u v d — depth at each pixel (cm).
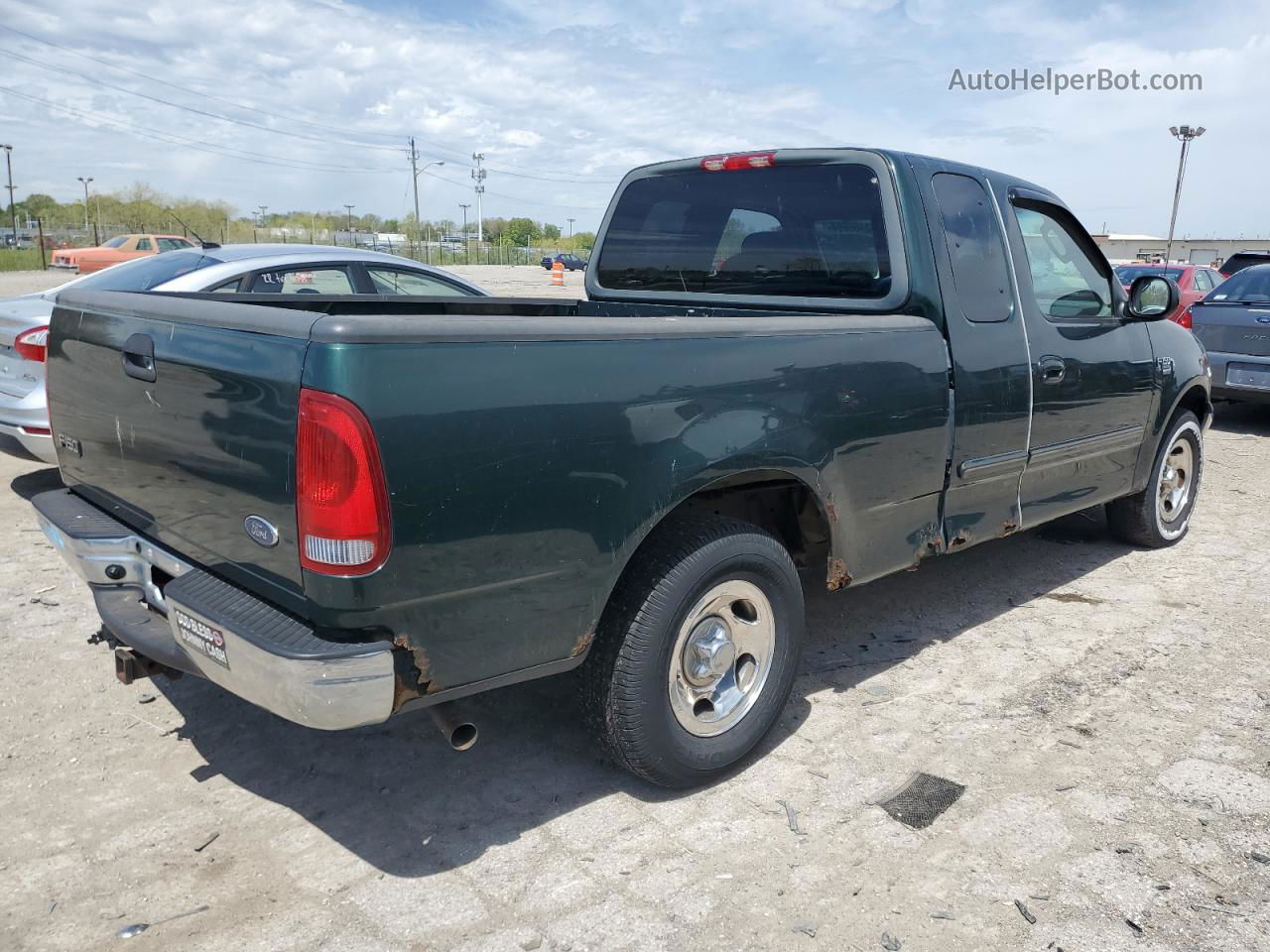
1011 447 400
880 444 338
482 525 237
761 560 305
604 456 258
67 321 318
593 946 237
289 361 222
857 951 236
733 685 315
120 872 265
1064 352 423
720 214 426
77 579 488
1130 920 246
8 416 582
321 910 250
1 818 288
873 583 502
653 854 274
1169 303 460
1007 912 250
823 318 324
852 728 349
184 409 255
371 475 218
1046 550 560
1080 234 457
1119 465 495
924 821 290
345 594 221
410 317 227
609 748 292
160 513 278
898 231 362
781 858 273
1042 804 299
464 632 242
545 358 246
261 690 230
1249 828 286
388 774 316
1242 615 458
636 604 278
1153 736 341
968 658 409
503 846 278
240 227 5962
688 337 278
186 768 318
